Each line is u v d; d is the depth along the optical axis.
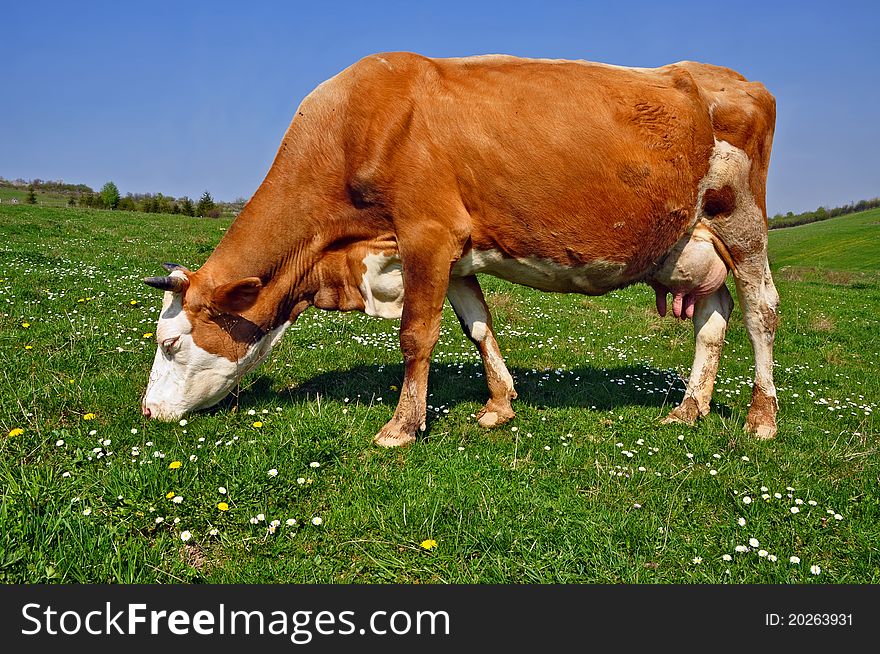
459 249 5.02
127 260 14.42
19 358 6.32
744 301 5.95
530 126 4.86
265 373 6.59
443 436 5.33
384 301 5.32
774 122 5.97
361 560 3.67
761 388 5.87
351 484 4.36
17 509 3.63
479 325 5.74
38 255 13.37
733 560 3.82
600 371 7.82
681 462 5.05
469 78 4.99
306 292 5.42
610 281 5.59
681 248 5.73
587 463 4.91
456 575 3.56
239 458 4.42
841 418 6.61
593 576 3.60
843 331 13.09
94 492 3.97
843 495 4.59
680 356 9.19
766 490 4.50
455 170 4.85
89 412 5.14
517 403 6.23
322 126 4.95
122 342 7.15
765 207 5.89
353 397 6.08
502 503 4.20
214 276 5.14
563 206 4.98
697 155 5.36
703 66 6.03
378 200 4.88
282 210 5.06
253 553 3.64
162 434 4.87
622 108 5.04
